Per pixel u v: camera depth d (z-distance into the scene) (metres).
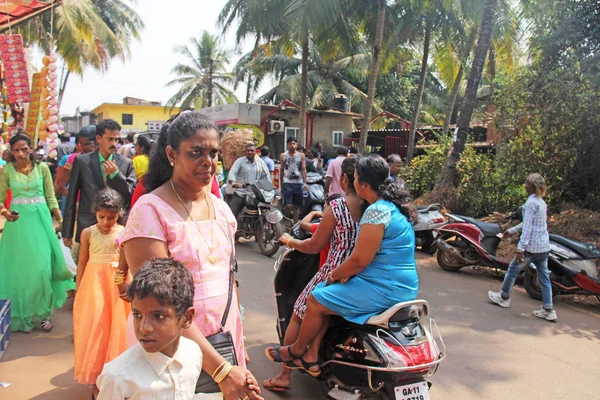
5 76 9.18
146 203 2.12
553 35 8.56
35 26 19.52
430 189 12.16
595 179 8.52
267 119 18.91
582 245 6.03
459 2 14.08
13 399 3.47
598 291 5.70
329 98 23.86
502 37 14.92
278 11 14.66
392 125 27.05
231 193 8.31
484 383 3.92
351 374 3.17
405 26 16.08
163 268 1.85
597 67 8.16
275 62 25.55
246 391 2.03
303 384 3.84
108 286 3.53
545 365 4.26
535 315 5.48
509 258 7.40
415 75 28.27
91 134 5.39
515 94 9.18
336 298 3.12
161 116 40.53
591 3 8.13
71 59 20.83
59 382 3.73
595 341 4.82
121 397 1.81
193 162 2.13
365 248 3.03
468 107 10.36
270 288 6.12
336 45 16.20
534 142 8.84
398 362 2.96
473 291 6.37
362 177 3.16
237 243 8.74
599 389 3.86
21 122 10.05
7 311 4.26
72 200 4.57
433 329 5.02
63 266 4.79
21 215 4.54
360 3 15.01
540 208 5.38
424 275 7.12
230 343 2.15
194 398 2.01
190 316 1.91
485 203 10.02
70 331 4.68
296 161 9.48
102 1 25.52
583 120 8.09
